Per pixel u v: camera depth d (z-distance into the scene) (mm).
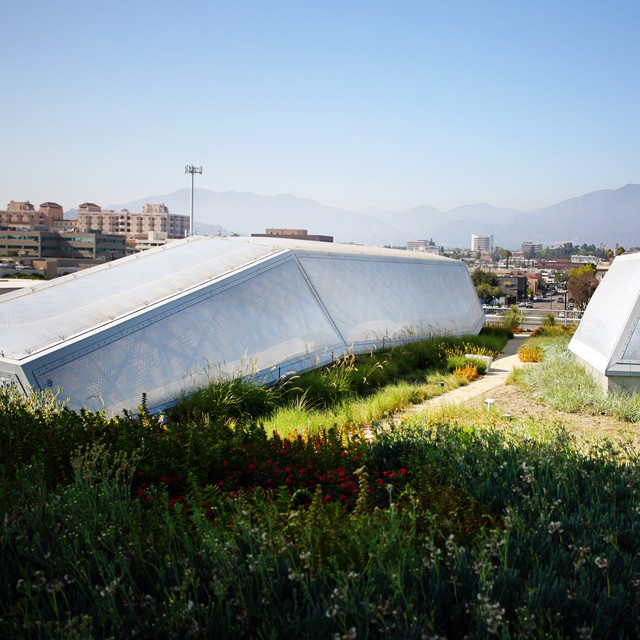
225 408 10164
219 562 3520
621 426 9961
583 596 3357
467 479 5602
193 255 15164
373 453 6773
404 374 15562
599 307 14812
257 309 13164
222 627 3104
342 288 16375
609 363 11430
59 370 9625
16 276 62281
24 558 3881
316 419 9852
